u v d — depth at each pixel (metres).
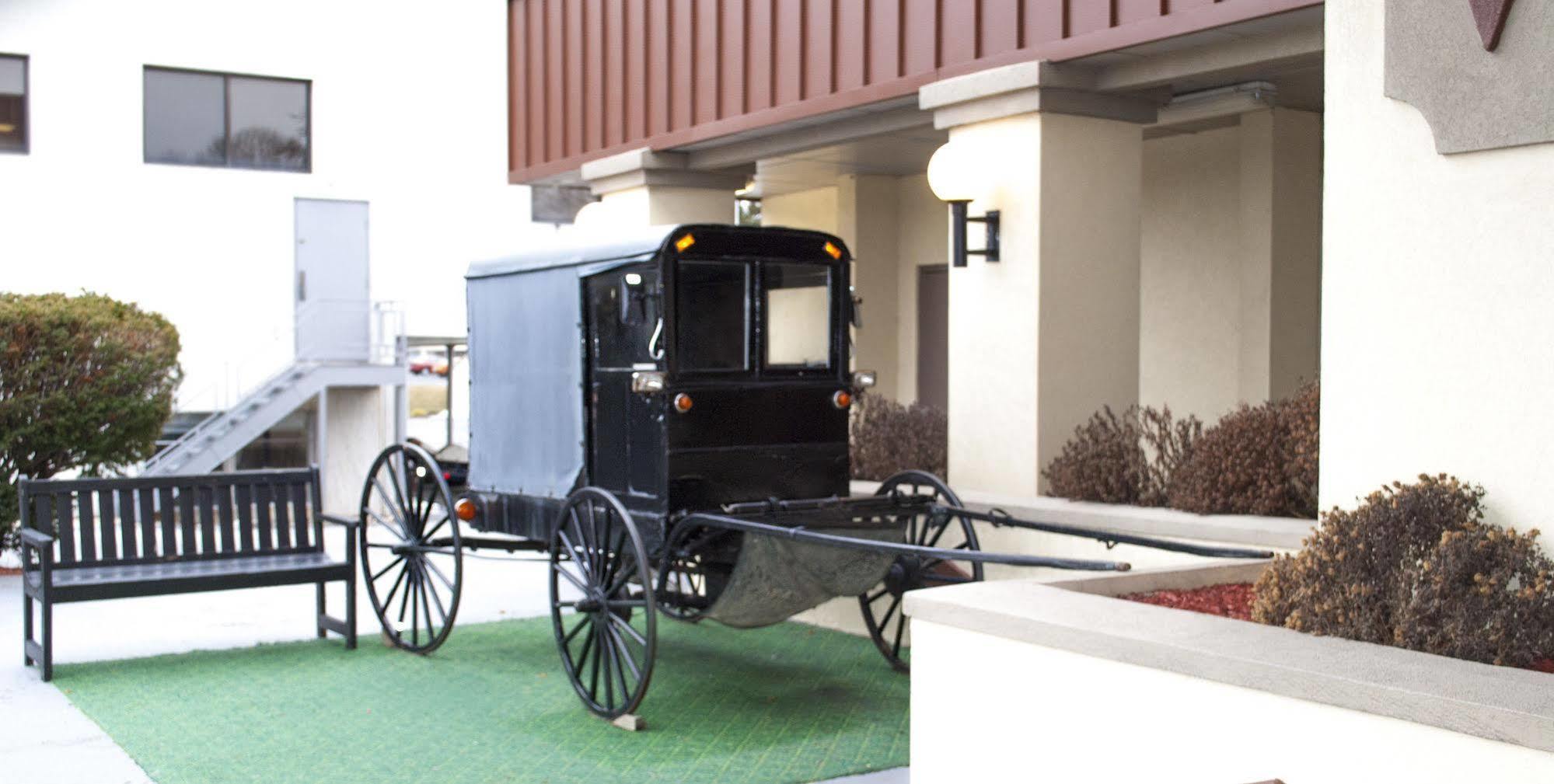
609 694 6.96
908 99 9.72
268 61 20.00
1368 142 5.12
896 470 9.98
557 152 13.76
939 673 5.04
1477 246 4.81
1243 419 7.33
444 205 21.05
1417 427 5.00
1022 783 4.73
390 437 19.36
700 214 12.80
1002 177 8.89
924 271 14.21
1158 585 5.87
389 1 20.67
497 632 9.31
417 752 6.41
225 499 8.88
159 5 19.34
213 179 19.69
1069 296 8.79
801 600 7.17
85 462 12.23
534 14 14.11
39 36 18.75
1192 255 11.20
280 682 7.80
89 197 19.00
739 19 11.14
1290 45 7.72
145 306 19.31
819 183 14.63
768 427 7.36
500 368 8.41
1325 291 5.27
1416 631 4.35
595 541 7.21
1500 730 3.47
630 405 7.29
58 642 8.95
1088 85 8.65
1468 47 4.78
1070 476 8.17
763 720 6.99
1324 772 3.86
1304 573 4.77
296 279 20.20
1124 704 4.38
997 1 8.85
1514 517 4.71
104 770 6.09
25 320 11.61
